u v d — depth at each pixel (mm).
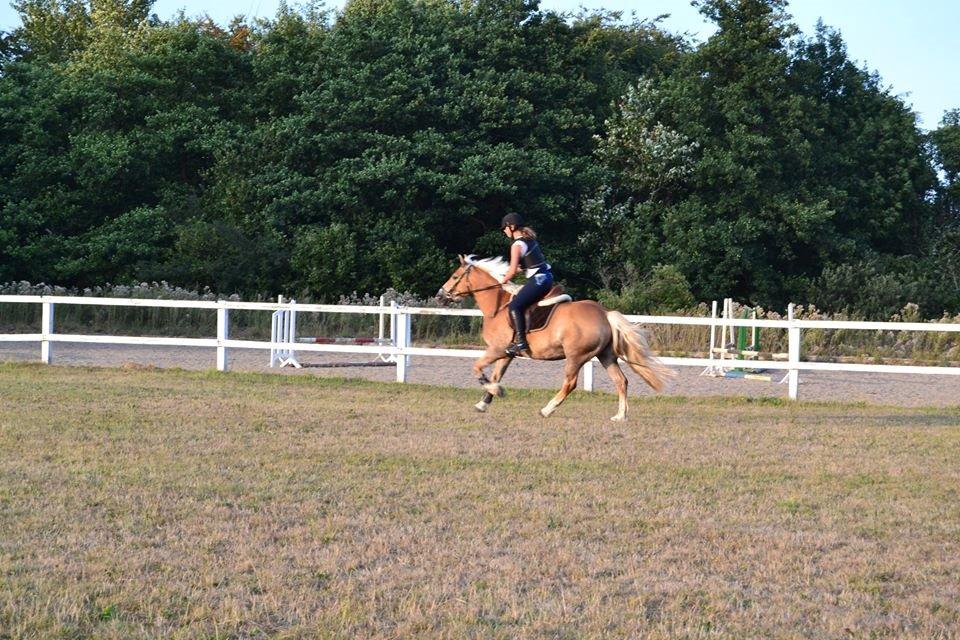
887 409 16000
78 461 9734
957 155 45625
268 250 34250
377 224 35312
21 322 30312
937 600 6348
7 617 5664
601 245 38656
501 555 7102
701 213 37062
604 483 9422
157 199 38000
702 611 6094
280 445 10914
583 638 5566
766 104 38938
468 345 27000
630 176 38906
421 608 5980
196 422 12242
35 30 51594
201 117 38844
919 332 26594
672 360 17250
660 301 33531
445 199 35344
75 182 37031
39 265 34562
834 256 38969
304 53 40500
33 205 34969
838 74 42875
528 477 9602
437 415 13438
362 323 30438
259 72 40375
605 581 6586
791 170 39000
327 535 7441
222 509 8070
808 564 7031
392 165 35031
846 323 16547
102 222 36938
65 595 6012
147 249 34438
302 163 37500
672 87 40281
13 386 15164
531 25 41156
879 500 9016
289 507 8234
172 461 9867
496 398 16375
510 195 36656
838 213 40125
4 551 6863
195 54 39500
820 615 6059
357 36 38562
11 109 36688
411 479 9383
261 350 26062
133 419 12289
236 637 5500
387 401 15234
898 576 6867
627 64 50156
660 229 38188
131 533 7375
